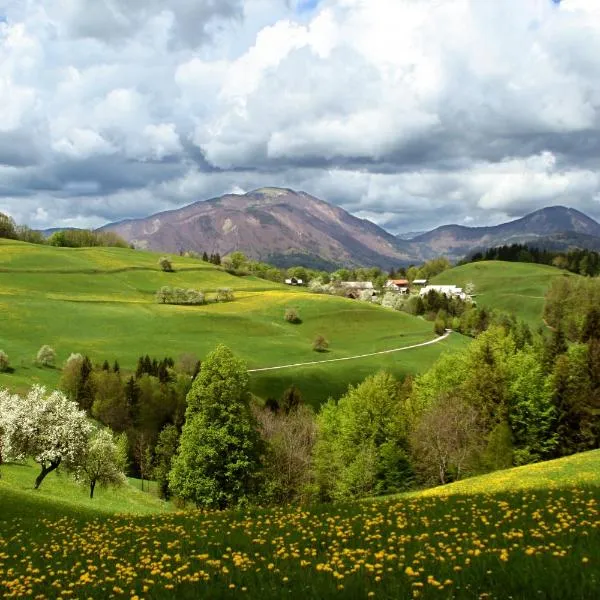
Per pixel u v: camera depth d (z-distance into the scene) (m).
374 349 173.50
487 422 64.94
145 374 125.00
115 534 23.09
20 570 17.86
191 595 13.23
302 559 16.02
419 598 11.78
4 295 185.12
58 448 54.81
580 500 21.81
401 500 28.00
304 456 66.88
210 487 50.03
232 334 179.25
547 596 11.35
